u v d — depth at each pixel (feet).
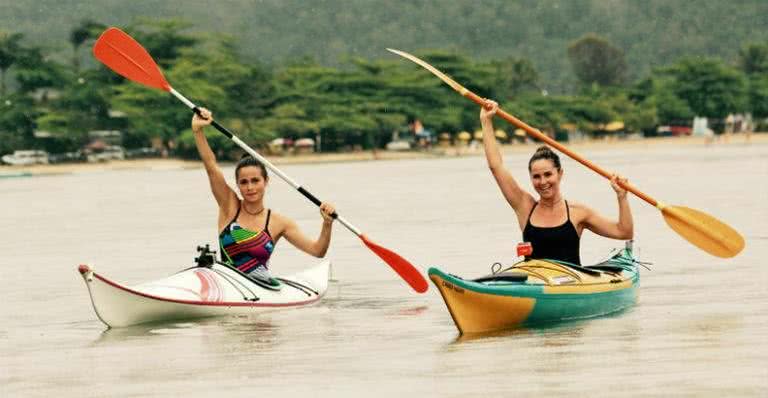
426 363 64.23
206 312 80.79
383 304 87.45
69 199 281.13
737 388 56.34
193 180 399.03
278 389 59.21
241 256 84.23
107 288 77.15
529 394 56.49
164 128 647.97
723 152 575.79
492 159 77.92
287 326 77.71
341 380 60.70
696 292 88.94
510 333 72.64
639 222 156.35
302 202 230.07
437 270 70.28
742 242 81.46
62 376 64.18
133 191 317.63
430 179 341.00
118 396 59.11
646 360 63.31
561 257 77.25
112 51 87.51
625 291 81.61
